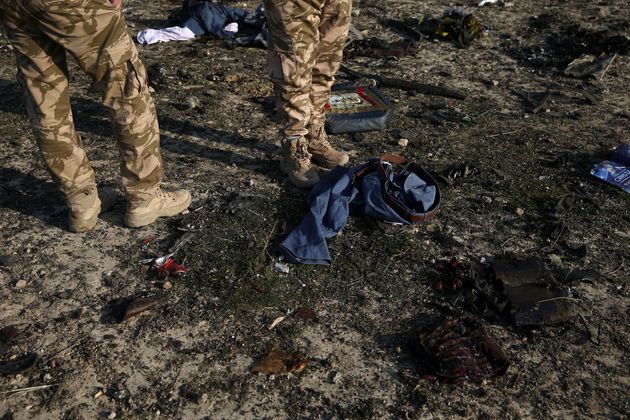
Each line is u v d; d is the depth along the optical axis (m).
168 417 2.43
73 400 2.49
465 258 3.29
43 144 3.03
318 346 2.75
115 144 4.34
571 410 2.49
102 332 2.80
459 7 7.46
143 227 3.46
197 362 2.66
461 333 2.76
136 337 2.78
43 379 2.57
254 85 5.29
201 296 3.00
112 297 2.98
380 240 3.39
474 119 4.83
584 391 2.57
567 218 3.64
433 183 3.63
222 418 2.43
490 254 3.33
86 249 3.29
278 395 2.53
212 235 3.39
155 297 2.95
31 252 3.25
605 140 4.54
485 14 7.24
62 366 2.63
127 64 2.90
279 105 3.56
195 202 3.68
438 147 4.40
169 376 2.60
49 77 2.88
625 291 3.11
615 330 2.87
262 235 3.40
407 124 4.73
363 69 5.75
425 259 3.27
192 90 5.19
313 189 3.63
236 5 7.33
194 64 5.72
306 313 2.92
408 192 3.55
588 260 3.32
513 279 3.09
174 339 2.77
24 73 2.88
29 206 3.62
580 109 5.06
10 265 3.16
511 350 2.75
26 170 3.98
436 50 6.27
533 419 2.45
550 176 4.07
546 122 4.84
